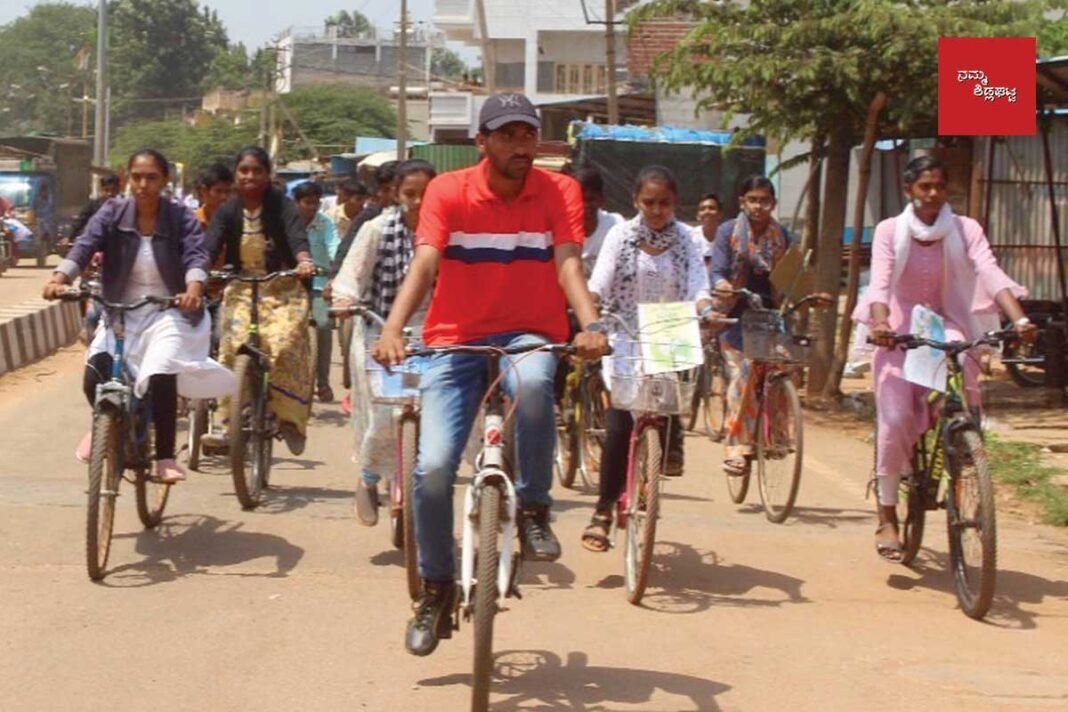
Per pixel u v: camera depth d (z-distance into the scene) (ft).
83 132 274.98
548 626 19.42
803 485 30.58
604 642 18.76
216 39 299.17
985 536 19.77
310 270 26.00
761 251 29.09
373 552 23.20
